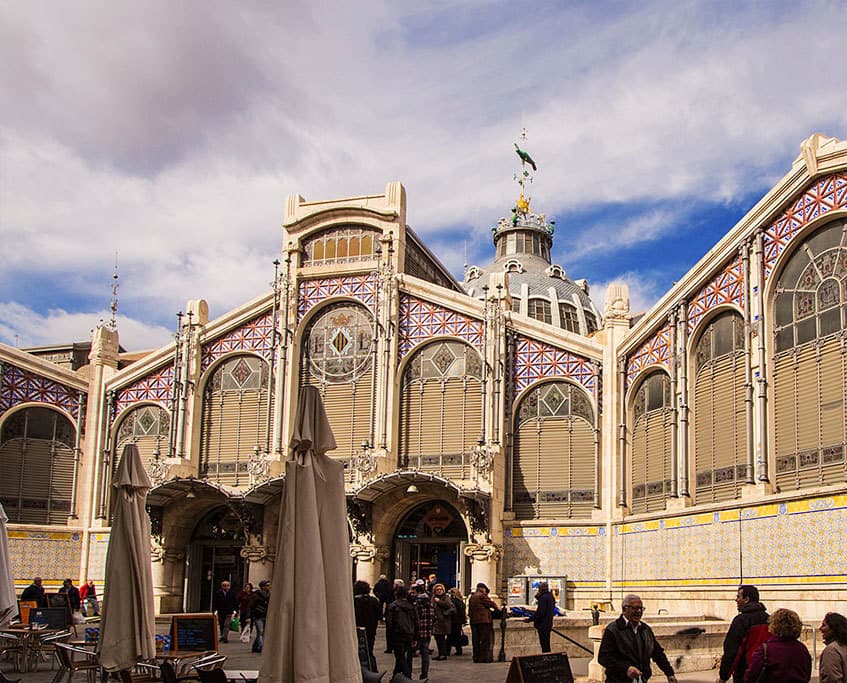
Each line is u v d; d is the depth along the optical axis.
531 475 42.84
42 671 24.64
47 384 48.12
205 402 47.53
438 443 44.03
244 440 46.38
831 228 30.25
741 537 32.09
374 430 44.28
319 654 13.27
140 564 19.31
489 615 26.94
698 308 36.31
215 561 47.22
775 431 31.72
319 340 46.47
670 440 37.81
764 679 11.74
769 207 32.47
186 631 21.52
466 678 23.34
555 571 41.25
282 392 45.66
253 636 32.56
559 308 84.38
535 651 28.36
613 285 43.19
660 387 39.09
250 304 47.28
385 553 43.31
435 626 27.75
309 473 14.13
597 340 45.38
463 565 43.00
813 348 30.41
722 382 34.78
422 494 42.97
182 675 20.19
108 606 19.02
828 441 29.34
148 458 47.78
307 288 46.94
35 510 46.91
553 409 43.09
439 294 44.94
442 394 44.44
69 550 47.16
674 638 24.98
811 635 26.05
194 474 46.44
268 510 44.19
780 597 29.88
